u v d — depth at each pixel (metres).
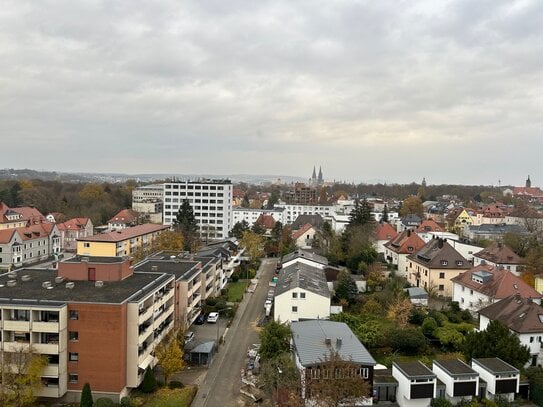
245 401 55.00
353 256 116.12
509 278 81.06
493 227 169.75
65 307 53.06
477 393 53.81
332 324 66.38
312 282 84.12
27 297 55.59
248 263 130.62
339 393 47.69
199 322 82.88
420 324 78.00
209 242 166.25
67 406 52.38
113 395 53.47
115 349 53.31
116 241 124.44
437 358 66.19
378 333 68.69
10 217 151.25
